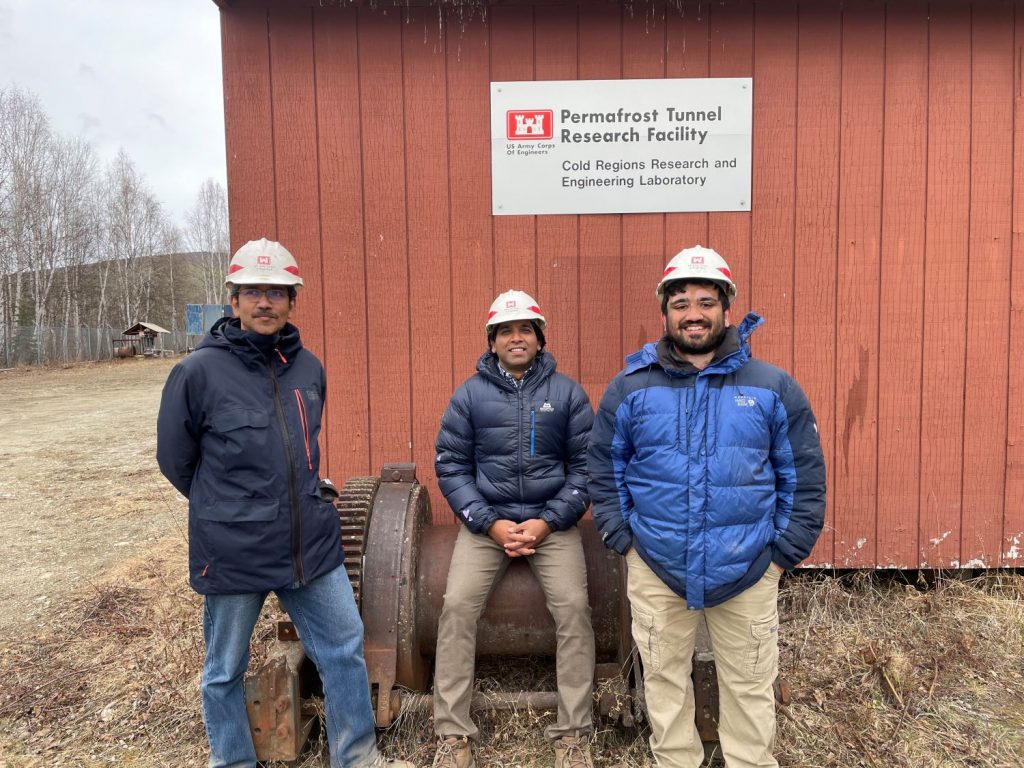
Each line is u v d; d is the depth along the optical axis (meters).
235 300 2.21
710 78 3.58
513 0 3.50
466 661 2.50
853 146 3.61
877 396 3.69
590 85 3.58
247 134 3.60
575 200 3.64
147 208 46.97
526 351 2.65
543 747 2.61
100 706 2.99
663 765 2.28
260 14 3.54
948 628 3.35
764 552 2.15
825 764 2.51
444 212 3.66
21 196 35.16
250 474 2.14
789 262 3.65
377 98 3.60
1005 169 3.63
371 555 2.70
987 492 3.71
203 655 3.31
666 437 2.16
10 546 5.25
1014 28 3.58
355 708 2.37
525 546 2.53
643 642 2.28
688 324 2.16
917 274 3.65
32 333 32.53
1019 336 3.67
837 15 3.56
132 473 7.88
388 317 3.70
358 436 3.75
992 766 2.47
